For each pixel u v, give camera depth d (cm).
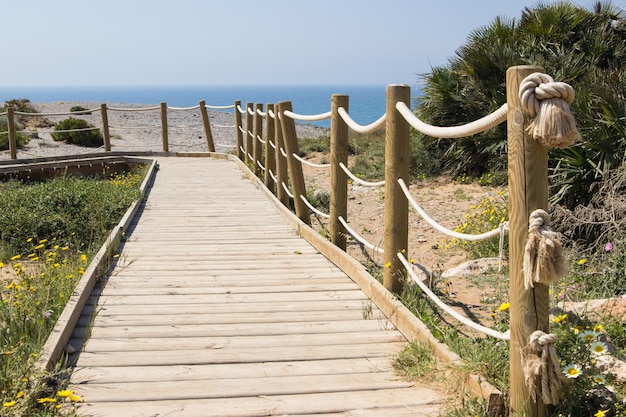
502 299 498
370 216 937
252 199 1020
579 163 636
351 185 1172
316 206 994
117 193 984
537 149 285
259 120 1220
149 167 1362
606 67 1113
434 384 357
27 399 313
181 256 659
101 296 521
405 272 496
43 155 1947
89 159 1556
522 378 296
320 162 1516
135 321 464
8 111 1529
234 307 497
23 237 813
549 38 1150
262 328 453
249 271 603
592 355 338
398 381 366
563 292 483
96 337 432
